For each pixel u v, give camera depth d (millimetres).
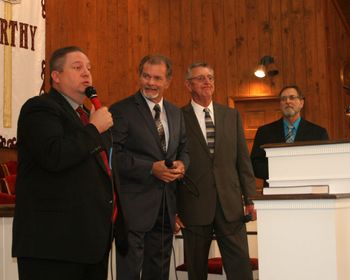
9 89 6152
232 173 3625
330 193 2699
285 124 4727
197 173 3533
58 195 2346
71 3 7270
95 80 7527
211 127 3639
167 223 3242
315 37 8094
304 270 2590
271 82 8195
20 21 6332
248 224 5238
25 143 2375
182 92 8367
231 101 8273
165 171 3096
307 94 8062
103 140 2453
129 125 3227
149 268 3213
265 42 8266
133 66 8031
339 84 8711
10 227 3236
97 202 2395
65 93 2578
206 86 3633
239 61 8320
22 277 2352
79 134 2375
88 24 7492
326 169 2748
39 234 2316
